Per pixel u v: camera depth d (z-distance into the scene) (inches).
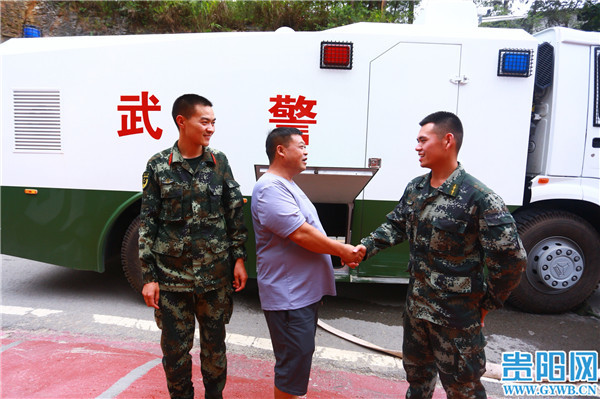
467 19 126.3
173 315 67.2
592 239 125.8
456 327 57.5
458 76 118.4
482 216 54.8
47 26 278.7
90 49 119.6
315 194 111.7
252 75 119.3
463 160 121.5
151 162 67.0
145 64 119.6
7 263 165.8
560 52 120.4
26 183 125.4
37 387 78.0
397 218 67.7
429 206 59.5
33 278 149.5
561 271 126.1
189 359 69.9
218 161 70.7
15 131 123.8
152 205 66.6
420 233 60.5
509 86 118.8
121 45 119.0
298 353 63.9
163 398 75.7
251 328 114.3
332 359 98.7
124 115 121.4
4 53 121.6
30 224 127.1
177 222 65.9
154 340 103.3
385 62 118.2
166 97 120.4
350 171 93.8
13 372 83.4
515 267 54.1
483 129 120.2
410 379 68.0
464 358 58.1
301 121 120.1
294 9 275.4
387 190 122.6
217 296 69.5
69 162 123.4
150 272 66.0
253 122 120.7
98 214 124.8
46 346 96.2
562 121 122.0
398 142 120.8
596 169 123.7
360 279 126.4
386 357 101.2
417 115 120.0
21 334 103.9
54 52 120.6
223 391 81.1
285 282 64.7
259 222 65.6
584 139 122.6
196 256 66.2
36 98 122.4
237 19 281.1
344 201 119.0
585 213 135.4
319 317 125.3
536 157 129.3
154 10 273.9
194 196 66.4
